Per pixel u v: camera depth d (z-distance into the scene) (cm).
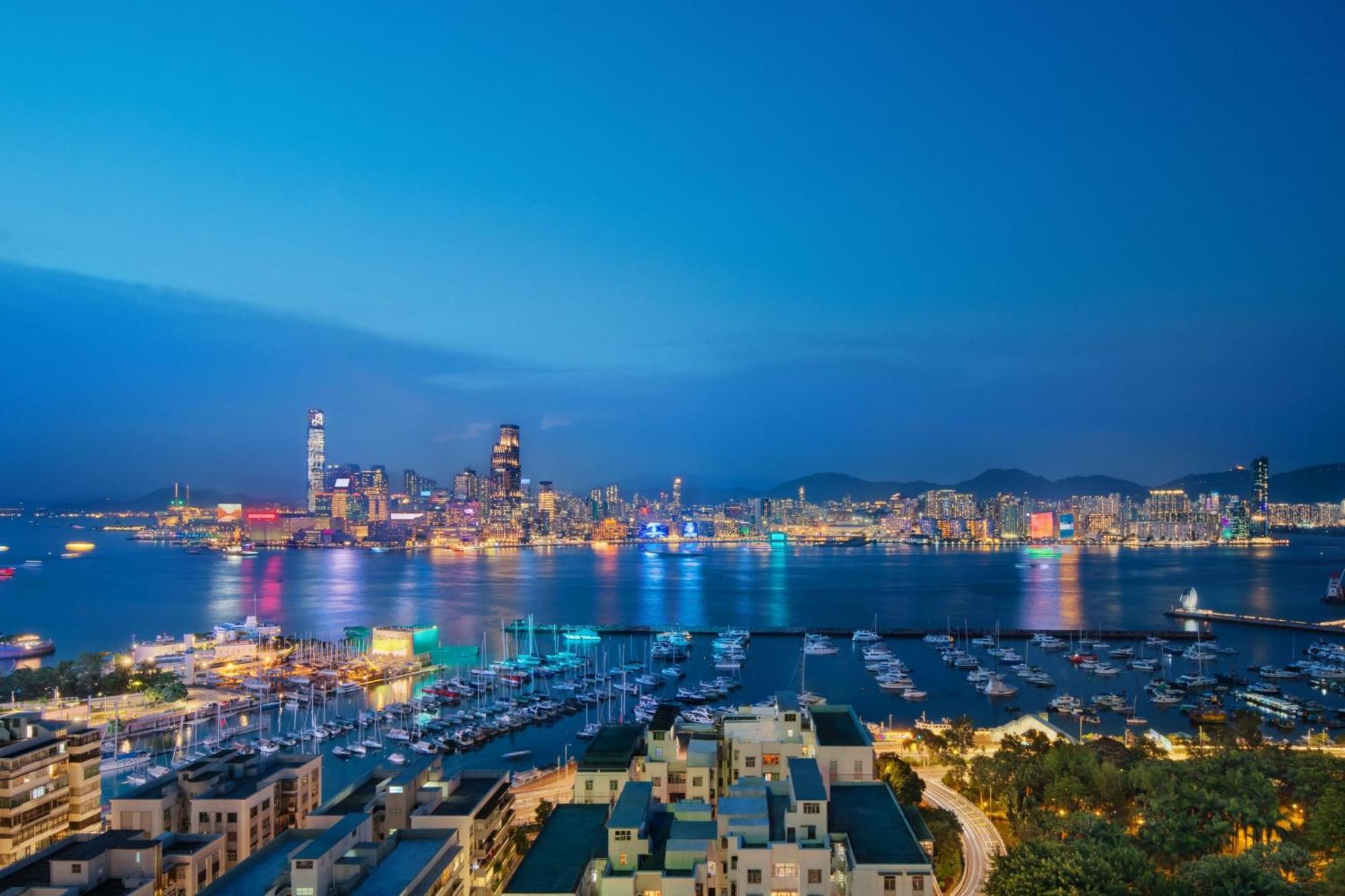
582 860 10850
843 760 12712
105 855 10931
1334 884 10956
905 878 9719
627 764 13712
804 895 10175
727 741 13900
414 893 10356
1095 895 10581
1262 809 13888
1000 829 16175
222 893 10900
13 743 14525
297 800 14388
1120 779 15625
